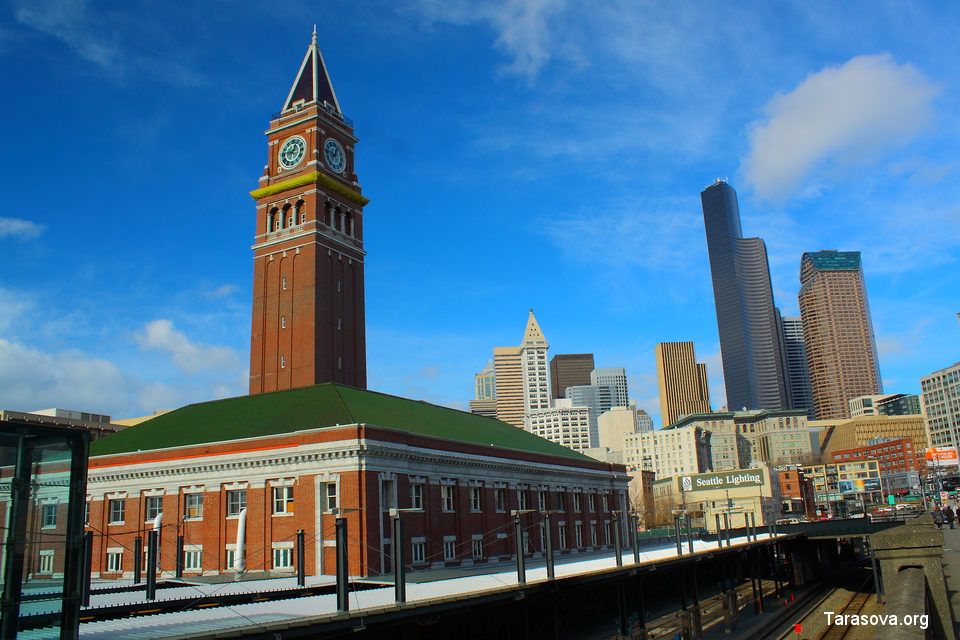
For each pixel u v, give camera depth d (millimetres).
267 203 104812
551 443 102688
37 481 21672
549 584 34969
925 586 19938
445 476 69875
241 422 72750
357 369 103312
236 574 57688
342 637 29875
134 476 71375
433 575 48719
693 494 154375
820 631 53969
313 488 61906
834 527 75812
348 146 110375
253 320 101812
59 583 21641
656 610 66000
